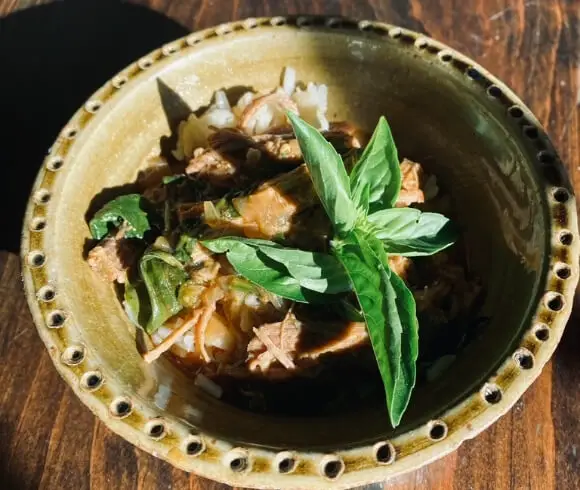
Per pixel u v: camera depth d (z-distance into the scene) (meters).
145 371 0.21
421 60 0.23
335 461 0.16
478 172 0.24
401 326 0.17
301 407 0.22
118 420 0.17
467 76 0.23
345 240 0.19
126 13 0.33
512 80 0.29
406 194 0.23
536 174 0.20
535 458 0.21
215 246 0.19
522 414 0.22
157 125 0.25
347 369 0.22
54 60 0.32
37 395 0.23
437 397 0.18
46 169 0.22
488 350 0.19
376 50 0.24
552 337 0.17
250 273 0.19
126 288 0.23
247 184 0.24
